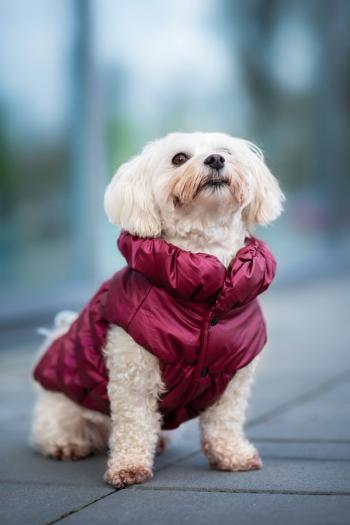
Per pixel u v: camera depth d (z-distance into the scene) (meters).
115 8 9.36
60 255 9.01
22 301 8.52
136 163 3.98
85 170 9.17
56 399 4.26
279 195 4.18
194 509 3.23
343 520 3.02
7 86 8.28
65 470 3.97
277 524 3.01
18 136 8.45
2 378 6.43
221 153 3.86
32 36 8.52
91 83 9.12
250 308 3.80
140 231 3.84
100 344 3.91
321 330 8.45
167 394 3.77
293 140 12.02
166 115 9.95
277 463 3.95
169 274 3.56
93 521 3.13
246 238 4.01
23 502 3.41
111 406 3.82
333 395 5.53
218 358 3.65
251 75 11.12
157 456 4.24
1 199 8.32
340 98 12.96
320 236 12.94
